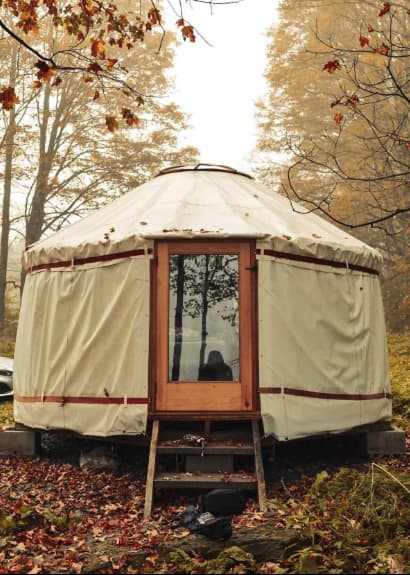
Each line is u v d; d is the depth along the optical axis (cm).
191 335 672
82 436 710
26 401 757
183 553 461
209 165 885
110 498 612
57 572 446
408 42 1834
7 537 510
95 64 570
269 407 646
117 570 449
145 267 673
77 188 2322
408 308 2228
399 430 755
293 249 686
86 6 597
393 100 2042
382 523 506
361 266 756
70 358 711
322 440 802
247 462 697
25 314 792
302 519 500
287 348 670
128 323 672
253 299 673
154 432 635
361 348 738
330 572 430
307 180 2334
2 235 2433
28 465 727
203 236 666
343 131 2095
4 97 538
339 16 2066
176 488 614
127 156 2270
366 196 2112
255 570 447
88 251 703
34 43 2075
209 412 655
